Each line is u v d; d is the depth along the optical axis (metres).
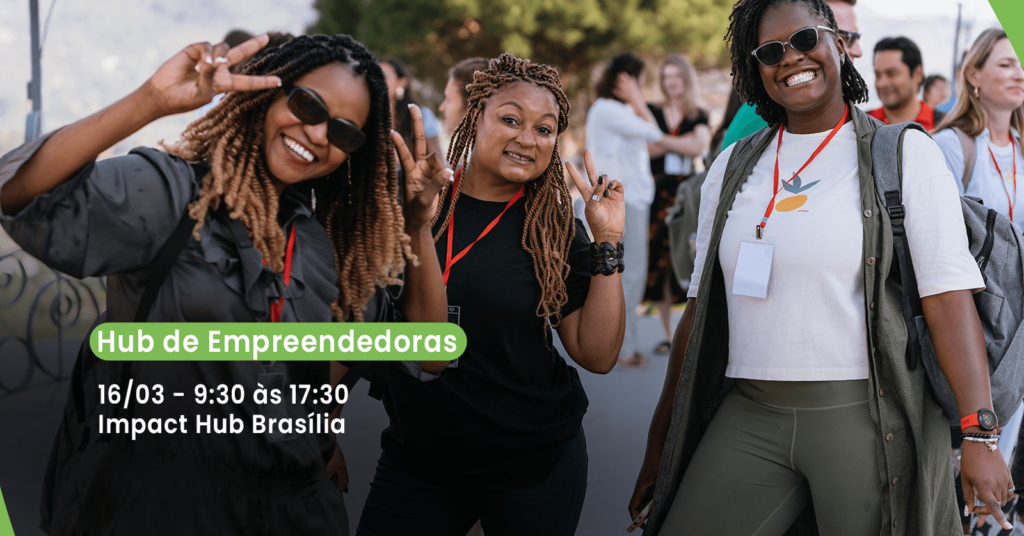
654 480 2.50
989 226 2.15
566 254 2.22
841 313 2.02
